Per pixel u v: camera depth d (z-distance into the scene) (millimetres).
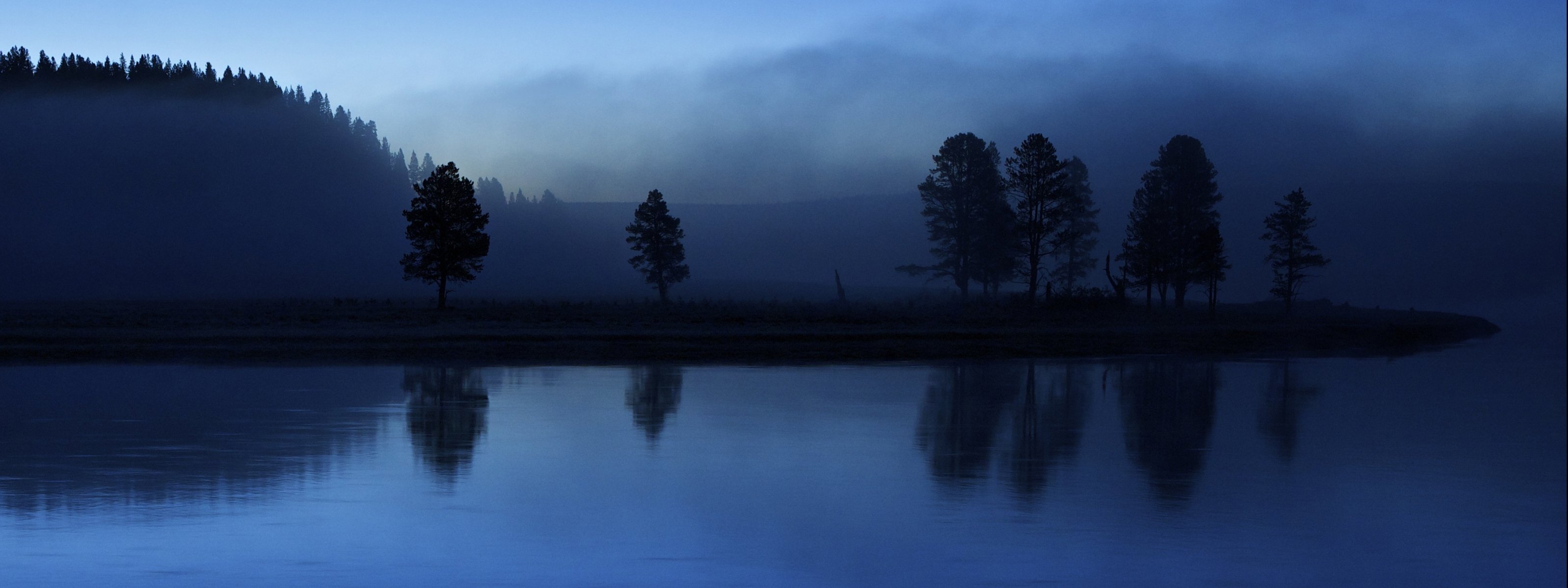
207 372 29172
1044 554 10922
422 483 13961
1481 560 11047
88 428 18359
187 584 9617
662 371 30797
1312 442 18625
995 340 42906
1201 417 21703
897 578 10094
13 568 9992
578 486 13961
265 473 14438
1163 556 10930
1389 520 12562
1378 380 32188
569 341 37438
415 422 19469
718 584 9922
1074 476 14977
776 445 17422
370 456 15922
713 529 11797
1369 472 15625
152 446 16547
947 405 23094
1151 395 25969
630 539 11359
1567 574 10562
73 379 27016
